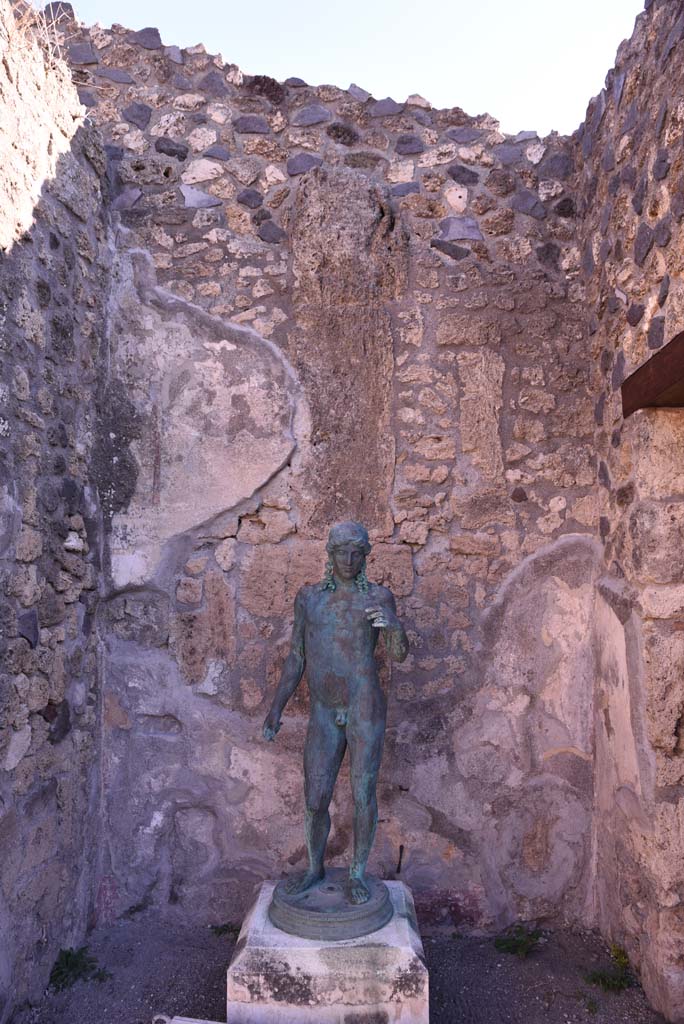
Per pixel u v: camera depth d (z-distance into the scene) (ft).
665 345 8.00
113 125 11.05
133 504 10.66
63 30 11.00
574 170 11.27
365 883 8.45
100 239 10.61
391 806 10.44
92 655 10.25
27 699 8.33
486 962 9.59
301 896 8.29
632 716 9.01
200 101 11.18
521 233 11.16
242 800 10.48
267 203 11.07
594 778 10.53
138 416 10.72
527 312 11.02
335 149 11.18
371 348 10.87
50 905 8.85
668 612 8.53
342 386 10.83
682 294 7.69
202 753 10.51
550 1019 8.41
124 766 10.49
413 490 10.76
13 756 7.98
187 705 10.56
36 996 8.43
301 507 10.73
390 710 10.54
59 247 9.36
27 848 8.27
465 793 10.50
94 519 10.37
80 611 9.90
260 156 11.16
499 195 11.21
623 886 9.38
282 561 10.67
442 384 10.89
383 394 10.84
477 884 10.39
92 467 10.40
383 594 8.71
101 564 10.55
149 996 8.72
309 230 10.88
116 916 10.33
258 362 10.82
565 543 10.71
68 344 9.62
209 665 10.60
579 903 10.41
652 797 8.45
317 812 8.45
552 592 10.68
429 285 11.01
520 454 10.81
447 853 10.43
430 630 10.62
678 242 7.77
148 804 10.46
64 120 9.52
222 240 10.99
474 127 11.35
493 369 10.91
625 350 9.36
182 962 9.43
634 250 9.03
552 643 10.65
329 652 8.53
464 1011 8.57
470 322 10.96
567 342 10.97
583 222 10.99
